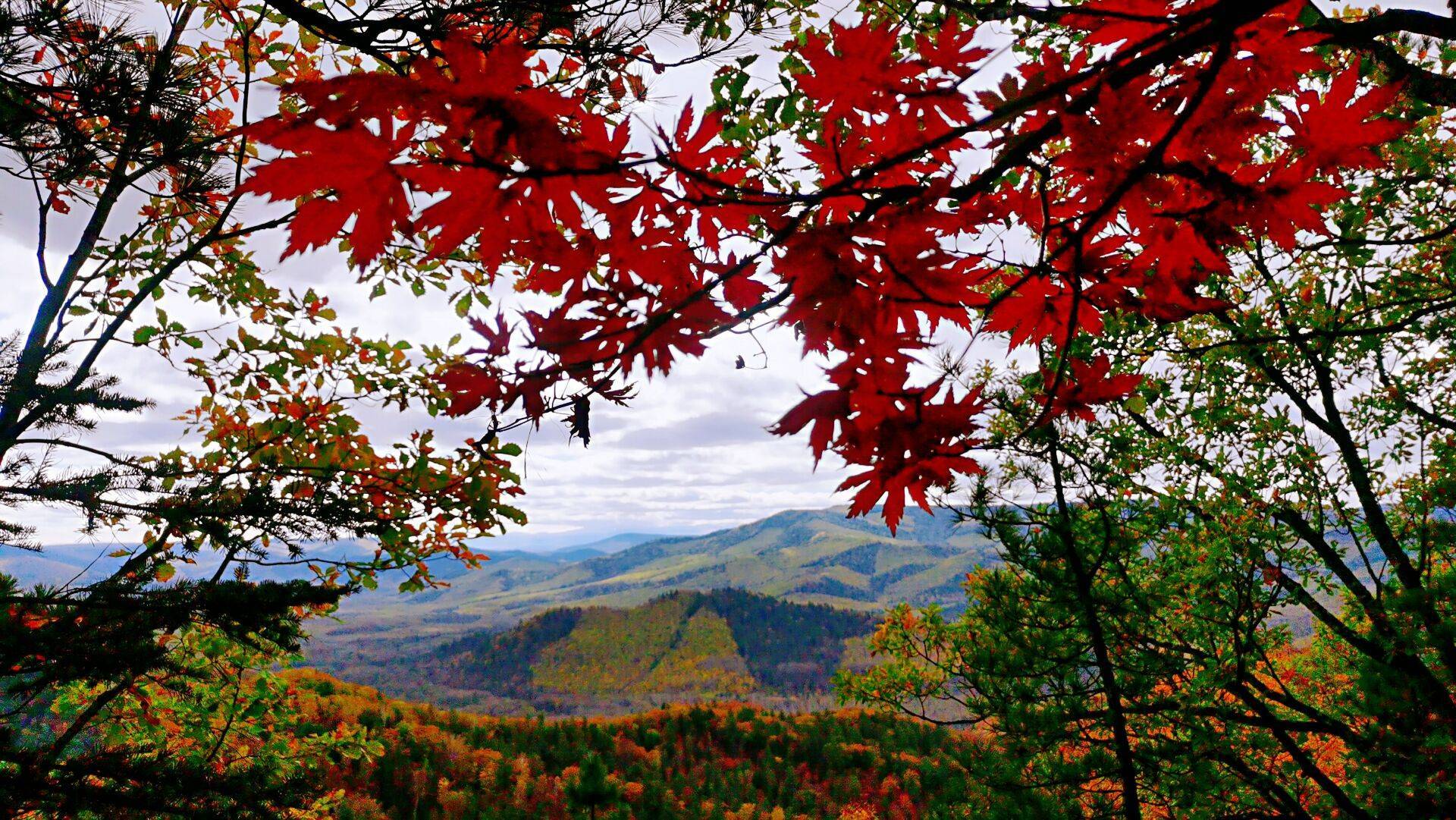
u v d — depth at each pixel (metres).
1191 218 1.10
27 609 3.08
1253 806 6.12
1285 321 5.71
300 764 5.54
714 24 2.45
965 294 1.09
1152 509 6.20
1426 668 4.38
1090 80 0.93
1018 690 6.55
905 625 7.68
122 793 3.30
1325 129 1.01
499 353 1.14
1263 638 6.26
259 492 3.67
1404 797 4.12
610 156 0.85
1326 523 6.57
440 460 4.75
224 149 3.13
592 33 2.46
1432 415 5.83
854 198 1.07
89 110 2.54
